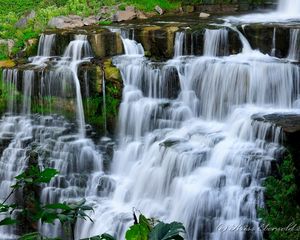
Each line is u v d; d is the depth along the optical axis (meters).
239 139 11.71
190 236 10.62
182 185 11.07
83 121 14.48
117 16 19.84
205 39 14.99
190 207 10.70
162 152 12.00
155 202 11.66
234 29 14.81
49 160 13.68
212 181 10.76
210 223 10.40
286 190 9.58
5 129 14.74
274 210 9.36
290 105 12.80
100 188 12.85
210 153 11.44
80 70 14.41
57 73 14.57
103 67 14.45
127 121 13.96
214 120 13.45
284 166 10.09
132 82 14.42
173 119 13.43
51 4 22.45
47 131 14.30
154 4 21.42
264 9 20.70
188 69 13.98
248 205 10.12
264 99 12.91
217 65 13.40
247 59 13.93
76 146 13.69
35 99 14.96
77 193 13.02
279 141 10.64
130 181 12.51
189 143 12.14
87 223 11.65
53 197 12.98
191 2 21.75
